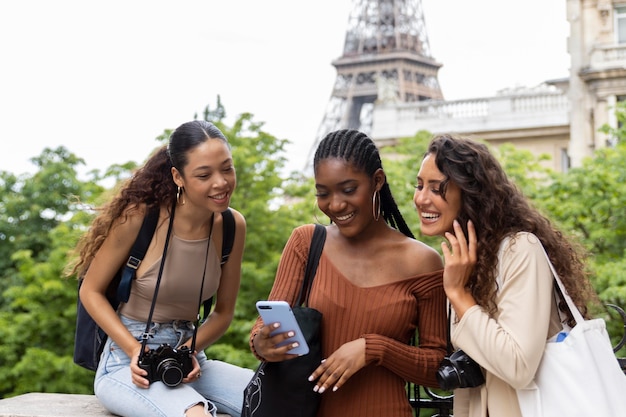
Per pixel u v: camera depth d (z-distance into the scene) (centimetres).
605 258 1497
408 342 343
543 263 310
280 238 1512
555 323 316
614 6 2864
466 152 321
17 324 1520
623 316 358
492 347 297
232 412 413
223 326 420
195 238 395
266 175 1555
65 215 1916
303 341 315
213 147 370
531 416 299
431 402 409
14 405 431
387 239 345
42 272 1536
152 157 397
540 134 2994
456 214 326
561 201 1564
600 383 296
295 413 322
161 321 400
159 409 375
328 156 328
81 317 408
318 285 339
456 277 314
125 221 389
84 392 1474
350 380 335
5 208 1922
